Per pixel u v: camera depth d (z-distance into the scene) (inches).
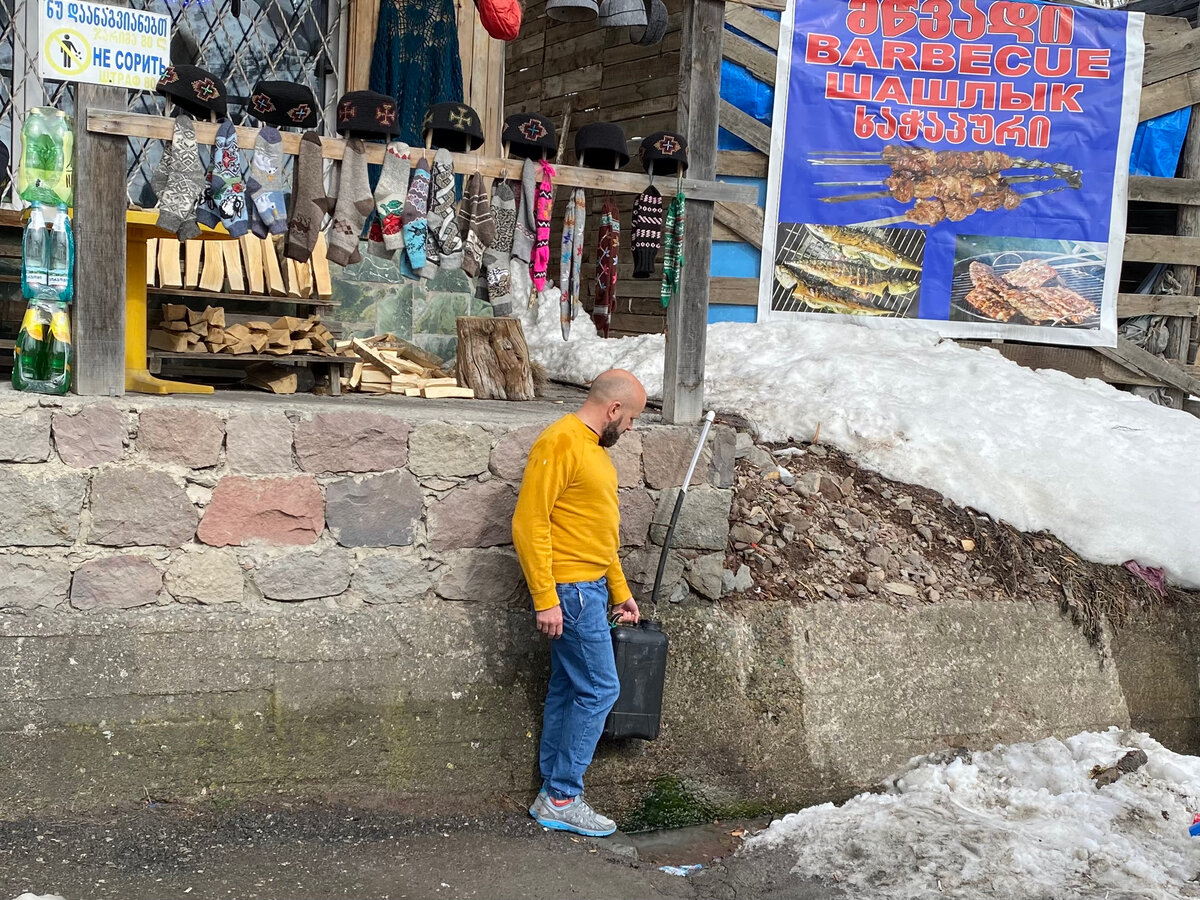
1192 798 183.2
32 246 147.1
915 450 239.1
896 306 316.8
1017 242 318.7
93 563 147.6
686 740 180.2
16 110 243.1
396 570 165.3
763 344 298.7
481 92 293.7
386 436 162.7
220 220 155.1
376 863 144.4
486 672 169.5
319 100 278.1
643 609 184.2
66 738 144.0
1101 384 303.1
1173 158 326.6
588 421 157.5
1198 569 225.8
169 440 150.4
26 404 142.9
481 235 173.9
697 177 187.2
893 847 162.9
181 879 133.1
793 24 304.5
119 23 151.4
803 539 212.8
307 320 222.7
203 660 152.3
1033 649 207.2
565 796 164.7
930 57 310.5
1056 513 231.0
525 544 153.7
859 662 194.9
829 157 310.0
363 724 160.2
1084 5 313.9
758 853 163.0
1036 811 178.5
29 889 125.5
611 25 196.9
